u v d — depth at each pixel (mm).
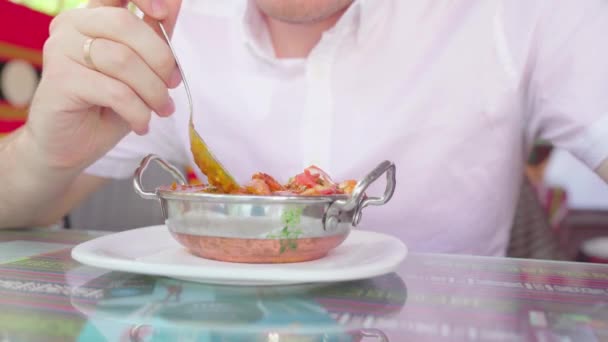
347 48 893
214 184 544
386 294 465
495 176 865
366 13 868
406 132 865
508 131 868
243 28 907
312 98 891
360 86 885
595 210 2145
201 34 967
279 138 905
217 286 478
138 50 604
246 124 918
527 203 1049
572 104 813
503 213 882
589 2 832
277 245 496
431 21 887
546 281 507
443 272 533
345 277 455
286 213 493
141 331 386
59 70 640
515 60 861
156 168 1292
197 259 517
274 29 934
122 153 965
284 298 451
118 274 508
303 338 379
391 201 868
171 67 616
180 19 990
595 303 448
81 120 686
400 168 869
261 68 923
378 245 573
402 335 385
